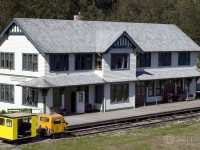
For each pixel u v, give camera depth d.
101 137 34.34
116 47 44.66
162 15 92.19
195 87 55.81
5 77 45.00
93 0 112.12
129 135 35.22
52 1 78.44
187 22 87.38
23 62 42.91
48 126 33.53
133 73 46.66
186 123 41.47
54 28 44.62
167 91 52.81
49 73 41.06
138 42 50.28
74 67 43.12
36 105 41.41
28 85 39.84
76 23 47.47
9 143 31.89
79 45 43.88
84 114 42.62
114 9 116.88
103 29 48.72
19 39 43.09
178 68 54.06
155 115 43.69
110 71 44.47
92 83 42.56
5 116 31.56
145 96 50.00
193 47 55.50
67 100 42.72
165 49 51.72
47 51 40.22
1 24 64.00
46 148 30.25
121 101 45.94
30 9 68.94
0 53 45.31
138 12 115.69
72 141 32.66
